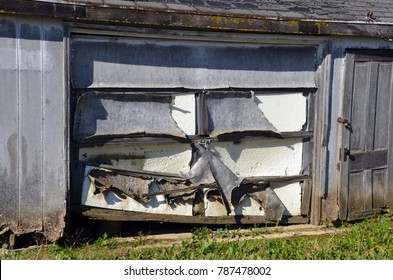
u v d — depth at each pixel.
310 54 7.84
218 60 7.33
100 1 6.38
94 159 6.85
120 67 6.82
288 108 7.81
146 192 7.07
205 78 7.27
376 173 8.34
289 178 7.88
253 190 7.73
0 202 6.33
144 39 6.91
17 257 6.30
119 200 6.98
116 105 6.83
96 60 6.70
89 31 6.57
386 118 8.33
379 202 8.40
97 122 6.74
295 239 7.36
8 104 6.26
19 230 6.44
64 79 6.44
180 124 7.21
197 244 6.98
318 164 7.94
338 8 8.07
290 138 7.87
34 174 6.44
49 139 6.45
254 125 7.57
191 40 7.14
